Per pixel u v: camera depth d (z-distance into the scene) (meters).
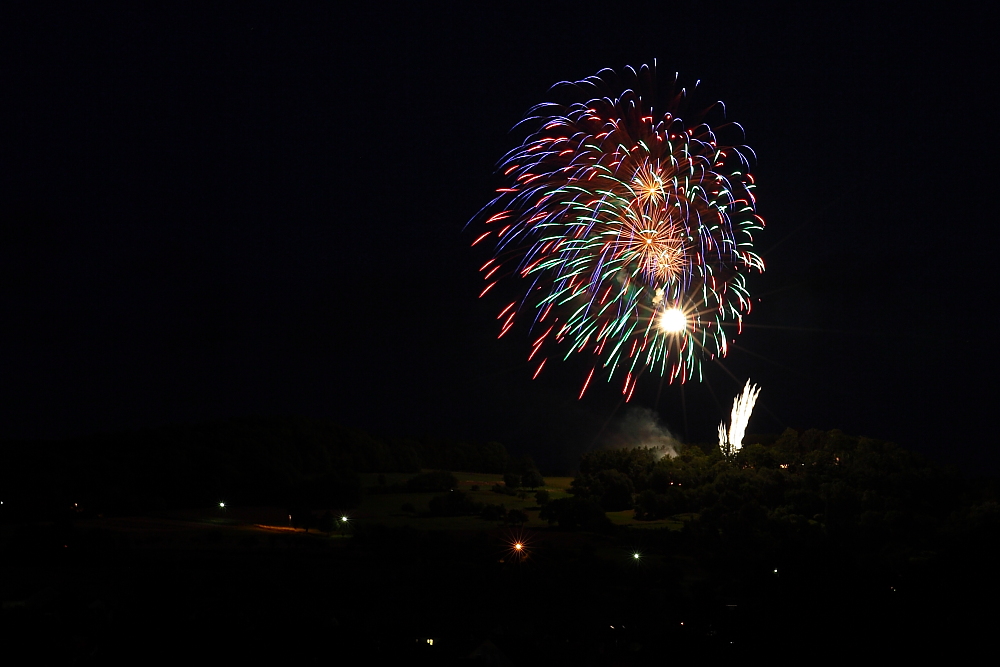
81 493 83.94
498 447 132.50
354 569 53.38
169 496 88.38
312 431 120.88
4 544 60.72
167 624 18.19
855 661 15.15
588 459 93.62
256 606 20.80
